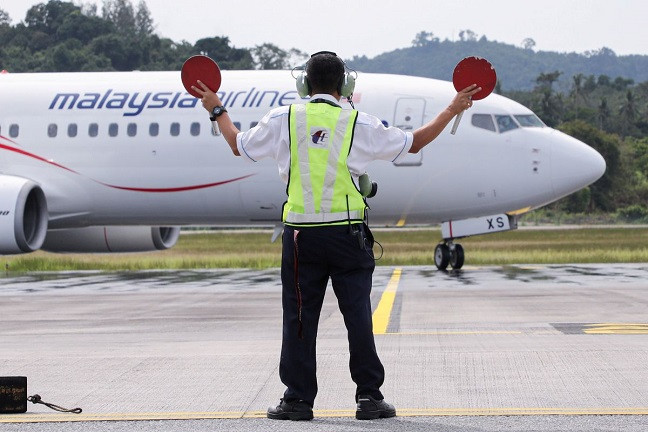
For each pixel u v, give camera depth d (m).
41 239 34.44
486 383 11.12
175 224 35.91
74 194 34.91
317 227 9.66
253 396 10.66
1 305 22.44
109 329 17.19
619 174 150.75
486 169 33.31
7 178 33.81
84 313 20.30
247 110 33.69
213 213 34.81
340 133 9.67
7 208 32.91
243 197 34.09
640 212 138.88
